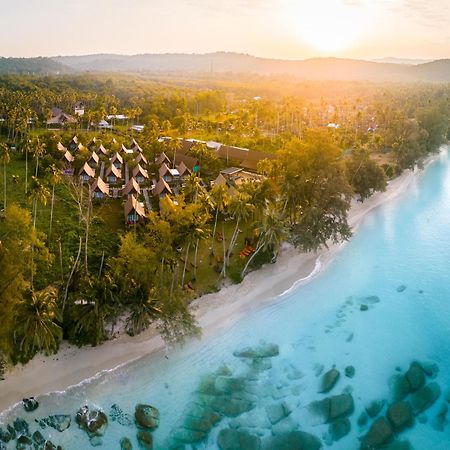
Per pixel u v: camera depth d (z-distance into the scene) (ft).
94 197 303.07
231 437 147.43
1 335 146.82
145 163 390.63
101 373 169.37
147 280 179.11
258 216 260.21
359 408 162.09
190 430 149.79
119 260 182.50
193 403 160.86
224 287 221.66
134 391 164.14
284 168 267.80
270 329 203.21
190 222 199.00
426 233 313.12
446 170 483.51
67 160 378.94
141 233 257.34
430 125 518.78
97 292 171.42
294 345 193.98
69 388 161.38
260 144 494.59
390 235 308.60
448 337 202.18
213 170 387.55
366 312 219.00
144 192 331.57
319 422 155.53
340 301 228.02
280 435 149.69
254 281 233.14
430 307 224.53
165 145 431.02
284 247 266.77
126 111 602.44
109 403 157.99
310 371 178.91
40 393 157.48
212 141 501.97
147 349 182.70
